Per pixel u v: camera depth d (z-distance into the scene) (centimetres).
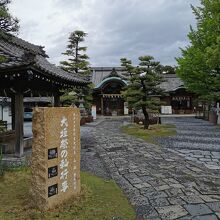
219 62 1778
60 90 1639
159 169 965
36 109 584
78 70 3009
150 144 1508
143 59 2030
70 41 2989
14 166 900
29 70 972
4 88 1119
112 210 606
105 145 1437
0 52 1038
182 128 2405
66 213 568
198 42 2583
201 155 1270
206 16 2345
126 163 1047
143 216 595
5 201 619
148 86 2066
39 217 543
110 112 4612
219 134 1998
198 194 713
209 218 575
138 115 3105
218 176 905
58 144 600
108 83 4419
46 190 568
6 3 909
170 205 644
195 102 4947
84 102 3112
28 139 1324
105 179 855
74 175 649
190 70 2658
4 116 3081
